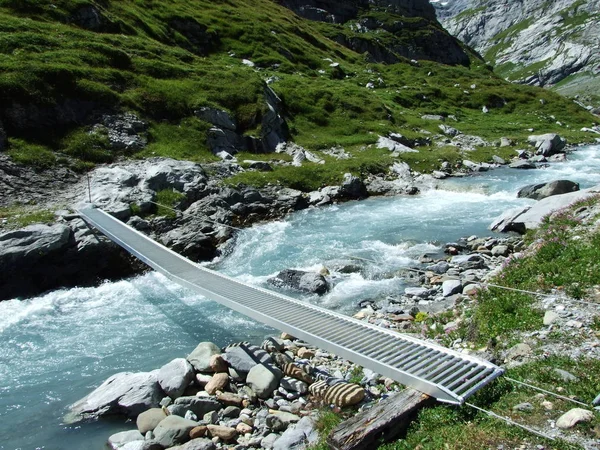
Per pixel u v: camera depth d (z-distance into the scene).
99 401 11.15
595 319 10.46
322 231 25.67
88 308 17.05
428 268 19.81
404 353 9.95
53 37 36.16
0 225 20.09
